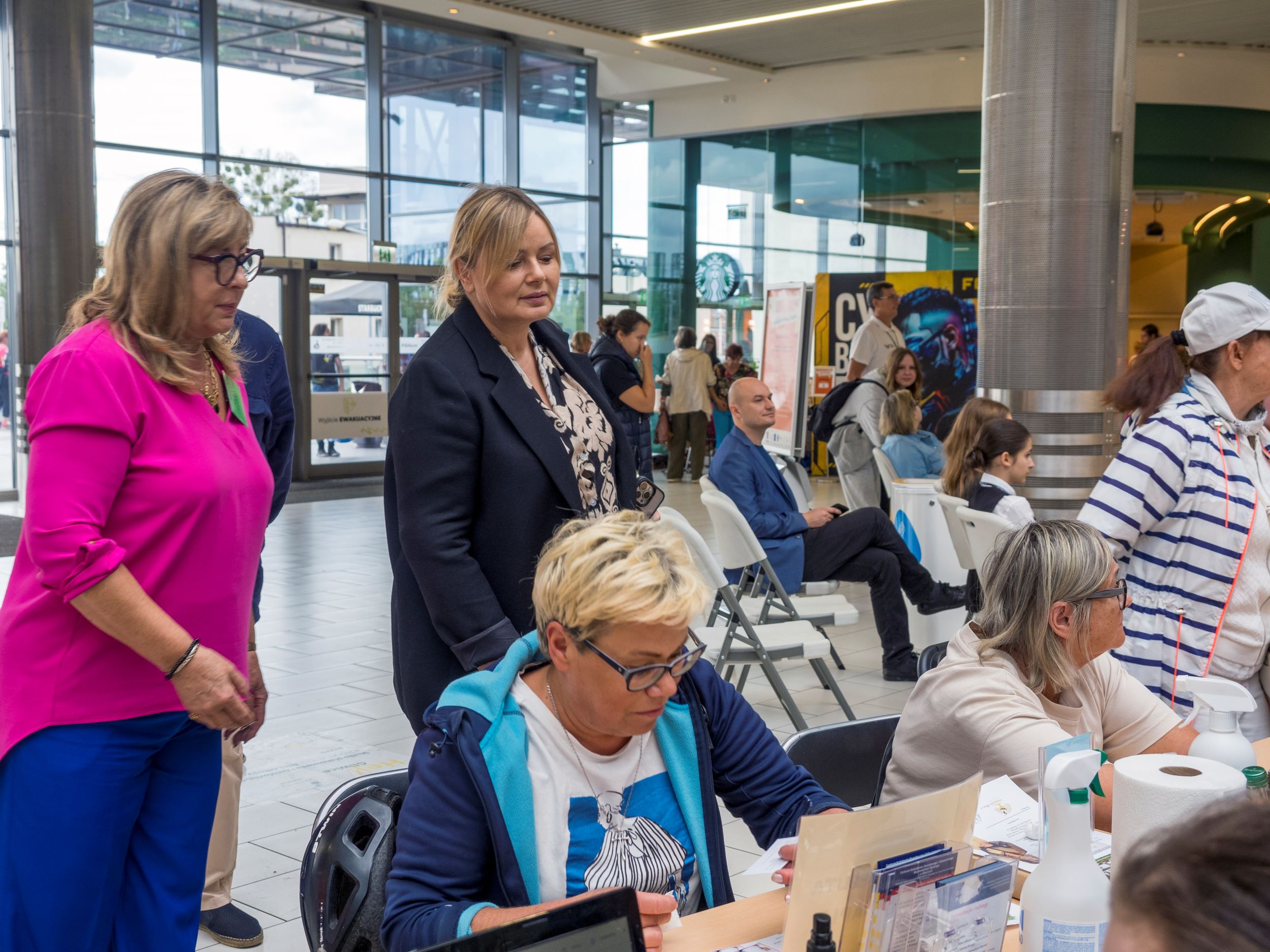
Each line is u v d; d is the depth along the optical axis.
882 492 8.48
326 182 14.68
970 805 1.50
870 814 1.38
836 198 16.00
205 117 13.73
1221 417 2.77
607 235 17.53
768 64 15.70
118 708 1.99
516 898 1.65
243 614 2.18
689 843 1.79
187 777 2.19
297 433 14.08
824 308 14.33
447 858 1.65
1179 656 2.76
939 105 15.10
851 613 5.24
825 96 15.68
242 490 2.14
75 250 10.02
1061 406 6.07
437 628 2.27
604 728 1.65
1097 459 6.09
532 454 2.33
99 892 2.02
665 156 17.14
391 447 2.34
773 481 5.72
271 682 5.79
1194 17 12.91
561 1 12.76
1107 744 2.47
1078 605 2.20
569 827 1.71
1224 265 19.06
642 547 1.59
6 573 8.10
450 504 2.27
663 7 12.95
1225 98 14.44
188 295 2.00
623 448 2.61
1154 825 1.46
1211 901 0.48
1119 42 5.99
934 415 13.98
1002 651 2.27
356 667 6.06
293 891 3.48
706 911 1.69
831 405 8.43
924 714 2.30
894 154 15.58
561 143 16.95
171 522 2.02
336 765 4.55
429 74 15.47
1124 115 6.05
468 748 1.67
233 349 2.43
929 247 15.60
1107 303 6.08
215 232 1.98
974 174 15.27
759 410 5.69
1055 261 6.04
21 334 10.14
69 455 1.91
